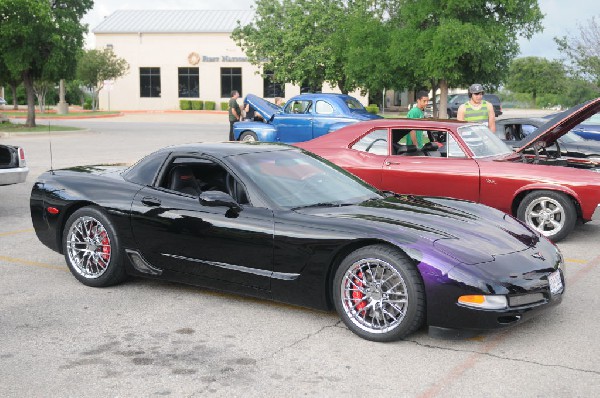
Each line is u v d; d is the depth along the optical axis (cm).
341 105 1744
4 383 401
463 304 439
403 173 824
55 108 6266
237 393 387
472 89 1011
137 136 2742
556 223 781
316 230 491
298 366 427
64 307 548
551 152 979
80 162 1675
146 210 570
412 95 5481
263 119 2081
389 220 493
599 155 1023
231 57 5241
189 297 578
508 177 778
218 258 537
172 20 5478
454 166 804
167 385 398
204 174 580
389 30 2102
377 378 407
